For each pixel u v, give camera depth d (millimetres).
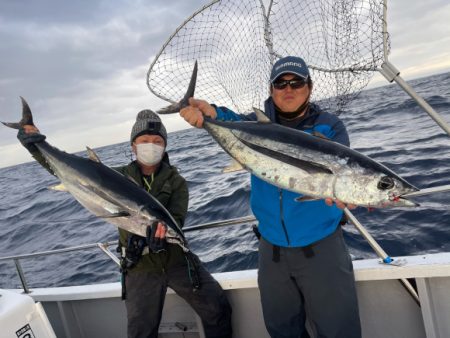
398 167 8328
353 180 2016
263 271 2445
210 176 12617
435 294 2447
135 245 2654
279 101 2389
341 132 2363
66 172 2709
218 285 2834
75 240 8797
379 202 2021
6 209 17062
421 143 10297
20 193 23547
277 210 2330
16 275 7203
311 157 2068
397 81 2156
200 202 8797
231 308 2881
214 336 2834
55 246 8711
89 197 2650
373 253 4605
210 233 6570
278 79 2336
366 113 21219
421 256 2555
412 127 13664
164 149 2867
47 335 2059
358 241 4961
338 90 2566
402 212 5535
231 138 2283
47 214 13195
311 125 2408
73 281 6172
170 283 2789
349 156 2035
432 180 6969
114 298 3232
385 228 5168
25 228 11664
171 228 2572
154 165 2910
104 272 6293
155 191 2863
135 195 2570
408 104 21219
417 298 2492
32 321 1996
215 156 18250
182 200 2924
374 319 2645
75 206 13258
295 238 2283
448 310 2432
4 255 9266
